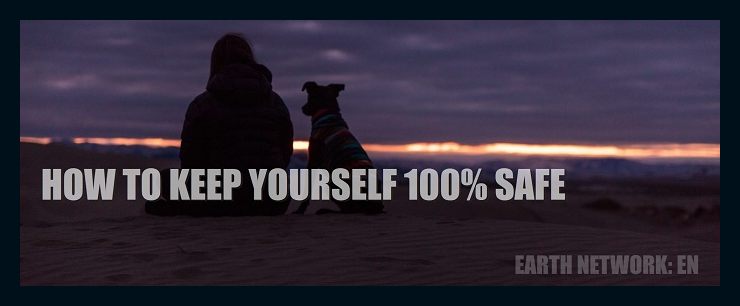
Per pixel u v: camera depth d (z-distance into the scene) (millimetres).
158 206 7441
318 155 7625
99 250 5551
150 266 5074
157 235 6133
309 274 4887
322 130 7609
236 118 7078
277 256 5375
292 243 5820
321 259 5301
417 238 6059
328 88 7809
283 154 7539
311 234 6203
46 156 22062
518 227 6625
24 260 5242
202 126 7047
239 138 7082
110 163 22172
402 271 4984
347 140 7574
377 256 5406
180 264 5125
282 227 6531
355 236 6129
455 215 19891
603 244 5926
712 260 5363
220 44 7340
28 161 21359
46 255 5391
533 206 23703
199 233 6219
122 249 5582
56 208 16609
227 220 6926
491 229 6508
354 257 5363
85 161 22203
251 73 7152
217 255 5395
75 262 5180
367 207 7566
